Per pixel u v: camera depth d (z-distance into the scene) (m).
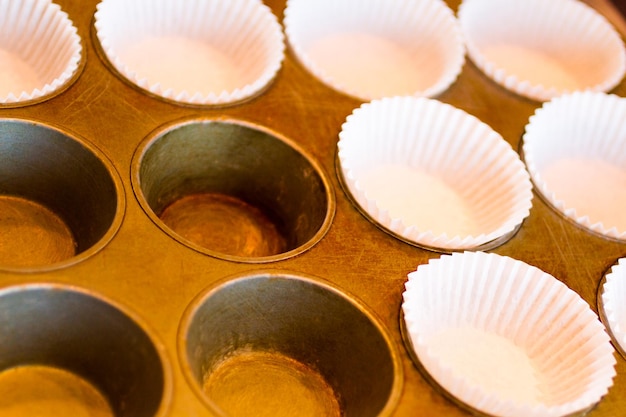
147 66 0.55
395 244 0.51
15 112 0.50
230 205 0.56
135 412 0.46
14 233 0.51
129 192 0.50
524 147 0.55
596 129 0.58
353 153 0.54
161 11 0.56
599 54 0.62
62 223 0.52
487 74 0.59
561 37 0.63
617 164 0.58
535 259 0.52
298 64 0.56
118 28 0.55
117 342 0.47
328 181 0.52
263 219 0.56
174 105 0.53
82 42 0.54
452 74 0.57
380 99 0.56
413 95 0.56
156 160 0.52
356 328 0.49
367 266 0.50
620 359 0.50
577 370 0.48
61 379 0.48
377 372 0.48
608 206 0.56
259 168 0.55
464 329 0.50
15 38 0.54
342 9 0.60
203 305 0.48
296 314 0.50
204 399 0.45
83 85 0.52
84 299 0.47
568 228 0.54
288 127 0.54
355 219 0.52
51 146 0.51
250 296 0.49
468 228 0.53
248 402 0.49
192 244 0.49
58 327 0.47
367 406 0.48
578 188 0.57
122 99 0.52
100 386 0.48
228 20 0.57
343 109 0.55
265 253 0.55
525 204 0.52
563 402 0.48
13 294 0.46
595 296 0.51
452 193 0.55
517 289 0.50
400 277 0.50
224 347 0.50
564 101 0.57
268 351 0.51
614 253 0.53
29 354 0.48
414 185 0.54
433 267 0.50
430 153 0.55
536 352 0.50
